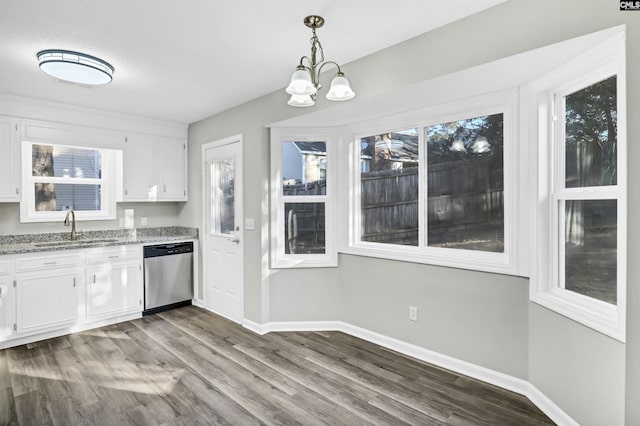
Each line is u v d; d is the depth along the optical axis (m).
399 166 3.18
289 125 3.47
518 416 2.13
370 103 2.77
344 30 2.25
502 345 2.46
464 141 2.76
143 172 4.32
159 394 2.39
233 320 3.93
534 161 2.27
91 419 2.12
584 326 1.87
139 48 2.46
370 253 3.25
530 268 2.30
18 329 3.19
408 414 2.16
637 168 1.50
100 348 3.15
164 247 4.24
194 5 1.94
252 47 2.47
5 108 3.34
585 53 1.84
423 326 2.89
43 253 3.34
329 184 3.54
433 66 2.26
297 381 2.56
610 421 1.71
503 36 1.95
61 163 4.03
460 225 2.79
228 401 2.31
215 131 4.18
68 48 2.44
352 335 3.44
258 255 3.56
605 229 1.91
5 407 2.23
